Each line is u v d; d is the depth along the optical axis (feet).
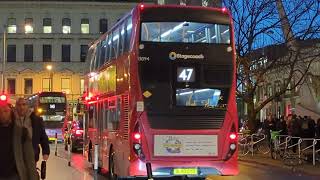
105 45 61.52
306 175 61.62
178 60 47.14
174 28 47.60
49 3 303.48
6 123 24.93
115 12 307.37
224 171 47.55
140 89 46.42
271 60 94.79
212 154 47.37
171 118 46.78
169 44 47.16
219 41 48.42
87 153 75.66
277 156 81.46
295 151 80.84
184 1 113.39
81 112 87.66
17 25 304.09
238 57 94.22
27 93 301.43
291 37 90.48
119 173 51.37
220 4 101.40
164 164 46.44
